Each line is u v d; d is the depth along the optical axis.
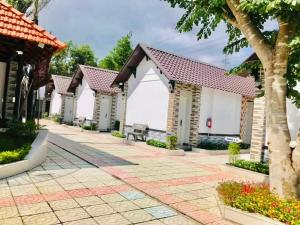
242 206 5.21
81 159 10.23
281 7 4.75
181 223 5.16
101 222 4.89
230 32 7.53
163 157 12.50
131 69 17.83
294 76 6.02
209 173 9.72
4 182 6.60
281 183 5.30
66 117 28.55
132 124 17.66
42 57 11.10
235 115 18.25
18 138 9.59
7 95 10.84
